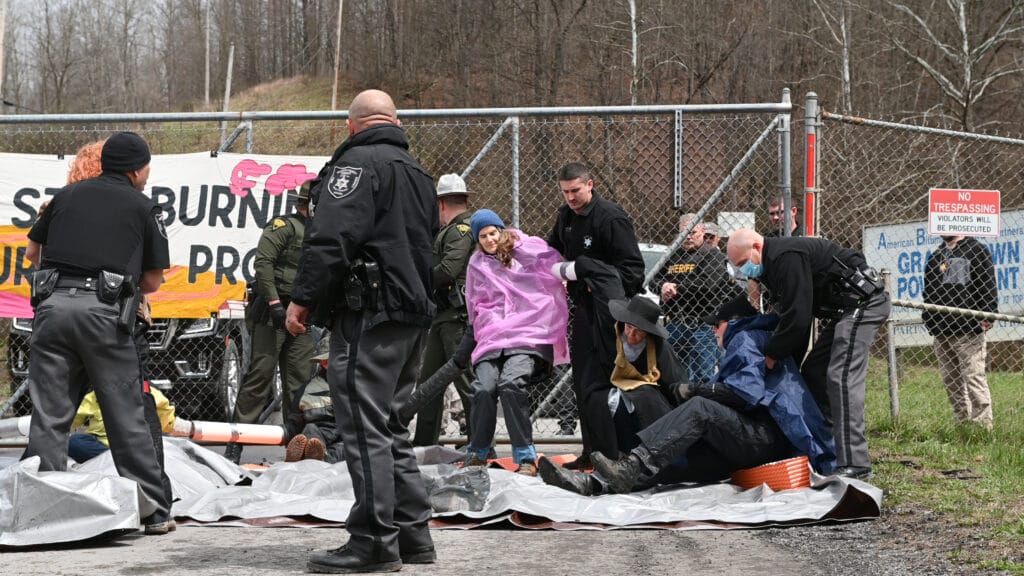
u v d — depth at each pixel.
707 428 5.80
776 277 5.87
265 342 7.78
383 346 4.00
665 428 5.78
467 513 5.21
